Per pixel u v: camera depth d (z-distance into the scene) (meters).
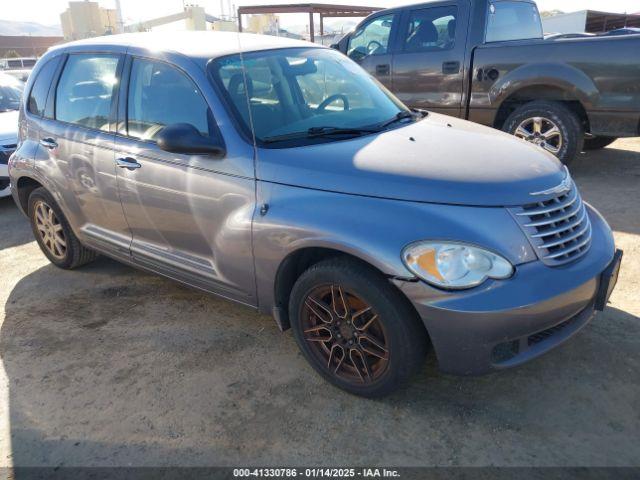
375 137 3.10
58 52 4.30
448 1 6.77
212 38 3.73
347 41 8.08
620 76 5.58
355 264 2.62
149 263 3.73
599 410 2.70
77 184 4.00
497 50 6.35
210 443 2.63
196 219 3.23
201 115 3.18
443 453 2.50
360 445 2.57
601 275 2.72
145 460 2.55
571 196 2.82
